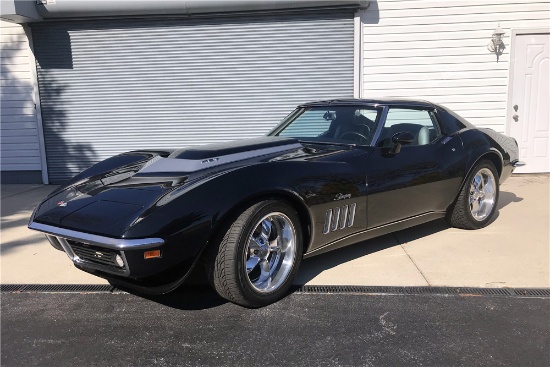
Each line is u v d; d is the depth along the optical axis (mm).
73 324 3207
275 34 8039
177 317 3258
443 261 4203
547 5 7559
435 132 4730
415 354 2738
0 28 8477
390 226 4195
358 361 2680
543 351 2756
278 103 8258
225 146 3900
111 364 2711
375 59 7914
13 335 3076
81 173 4145
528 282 3740
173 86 8398
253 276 3426
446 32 7762
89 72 8492
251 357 2740
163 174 3475
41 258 4547
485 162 5008
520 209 5891
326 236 3686
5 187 8586
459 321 3129
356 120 4422
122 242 2795
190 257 2990
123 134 8648
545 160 8055
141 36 8273
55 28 8375
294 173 3451
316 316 3223
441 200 4617
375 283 3758
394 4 7738
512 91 7871
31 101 8688
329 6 7723
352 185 3777
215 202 3059
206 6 7809
